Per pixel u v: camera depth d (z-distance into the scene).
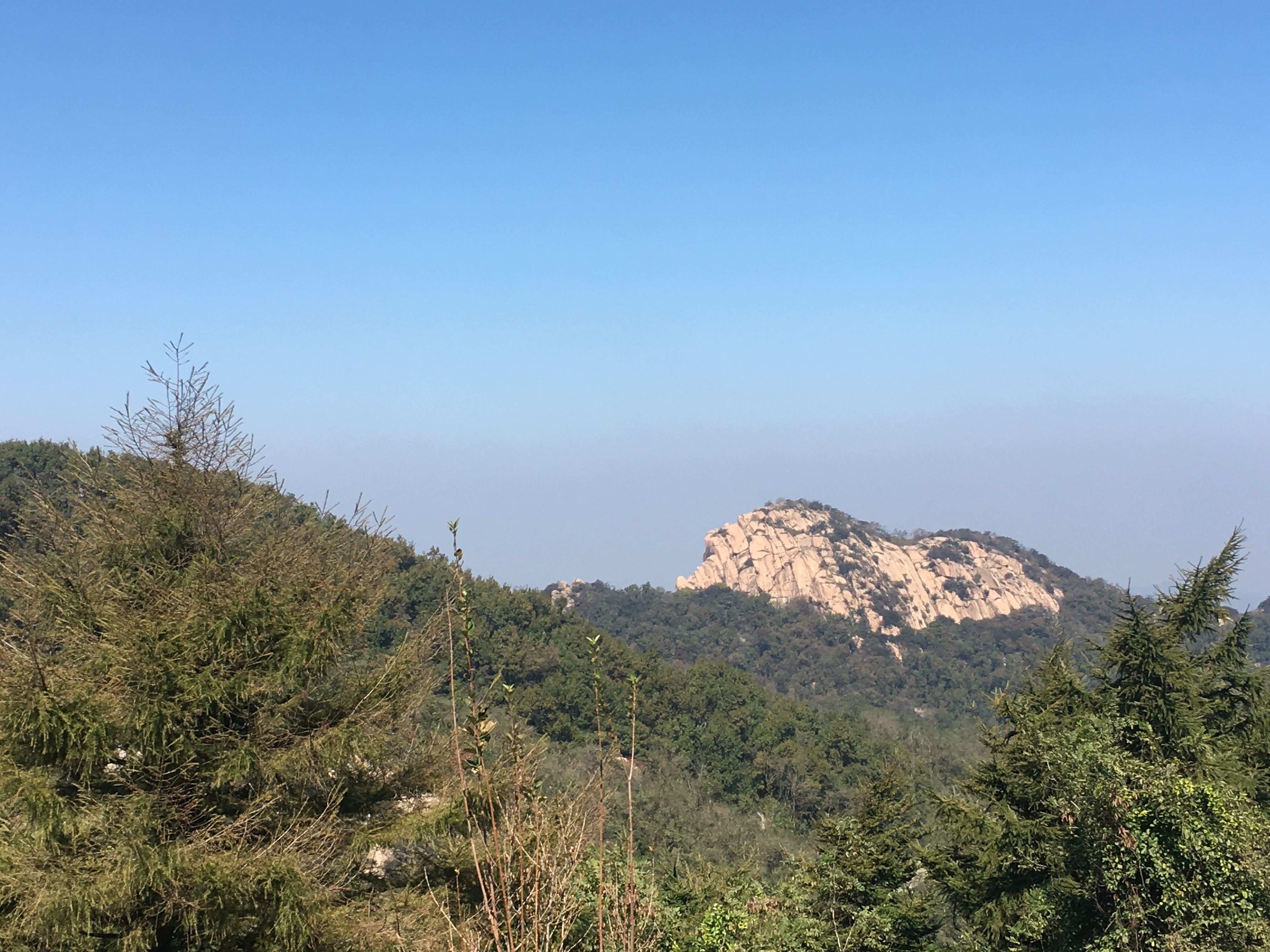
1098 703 15.76
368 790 9.40
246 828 7.91
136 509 8.95
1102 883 9.27
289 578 9.06
